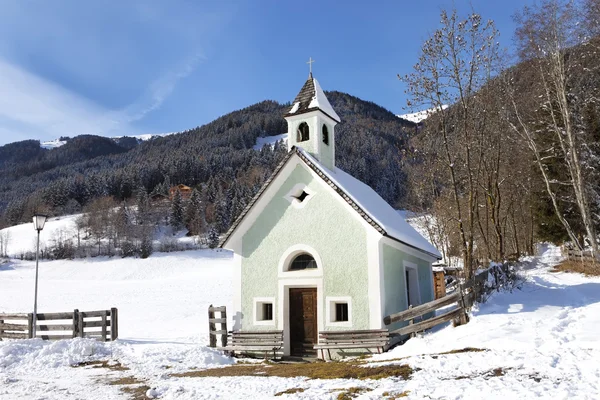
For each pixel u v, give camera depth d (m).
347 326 16.22
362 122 181.12
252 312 17.91
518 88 33.94
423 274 21.72
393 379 9.77
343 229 16.94
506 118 32.22
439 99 18.30
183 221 122.81
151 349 16.80
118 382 12.41
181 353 16.45
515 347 11.32
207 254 93.94
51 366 15.03
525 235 47.09
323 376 11.12
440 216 35.44
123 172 161.38
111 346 17.25
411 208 41.56
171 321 32.72
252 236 18.55
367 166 108.06
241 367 14.60
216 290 54.81
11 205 159.50
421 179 37.12
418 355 12.33
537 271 31.11
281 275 17.64
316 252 17.22
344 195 16.83
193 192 125.88
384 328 15.73
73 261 92.38
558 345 10.87
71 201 148.38
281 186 18.31
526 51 30.69
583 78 30.78
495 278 18.78
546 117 32.47
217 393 10.02
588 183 33.22
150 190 160.75
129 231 106.19
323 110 19.67
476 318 14.48
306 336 17.20
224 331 17.56
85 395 10.88
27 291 60.25
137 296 52.03
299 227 17.72
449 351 12.09
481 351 11.39
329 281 16.80
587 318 13.66
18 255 101.56
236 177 157.12
